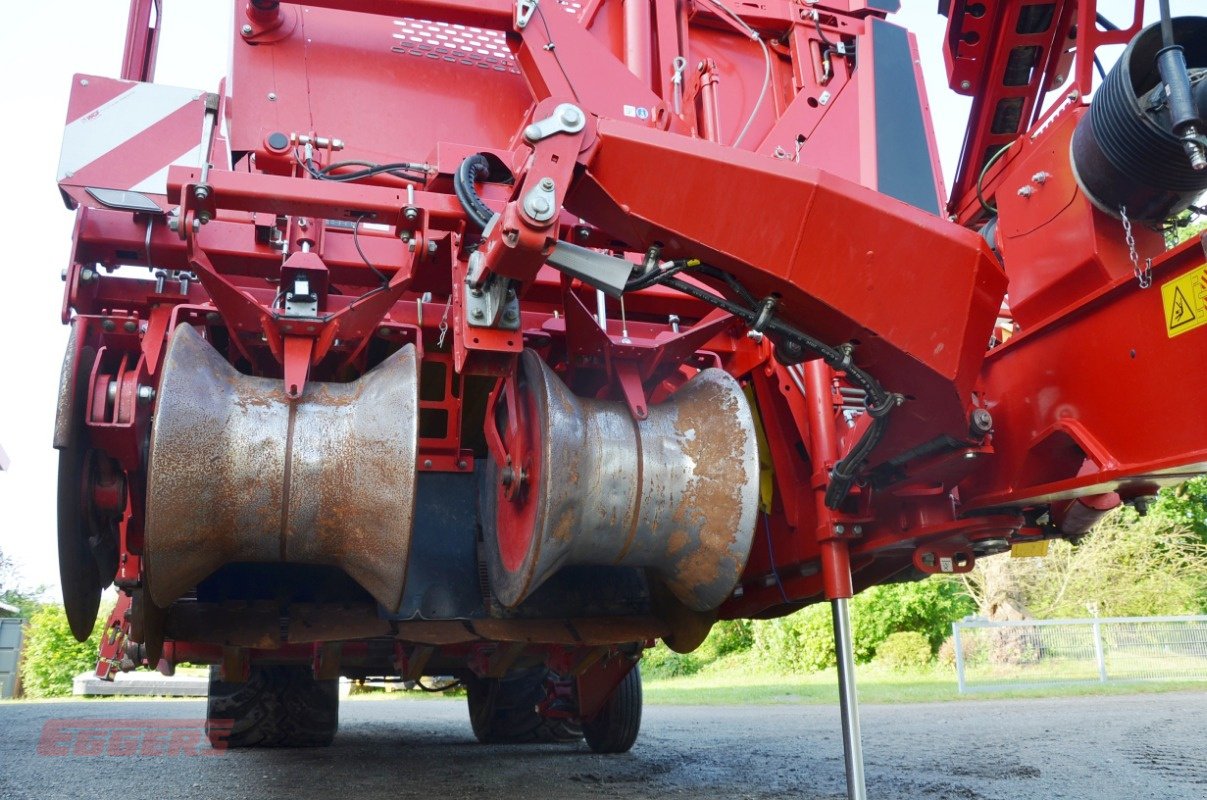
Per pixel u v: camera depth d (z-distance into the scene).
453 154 2.73
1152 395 2.43
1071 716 6.81
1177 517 16.95
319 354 2.58
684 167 2.23
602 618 3.46
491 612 3.32
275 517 2.54
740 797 3.33
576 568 3.57
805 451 3.32
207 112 2.66
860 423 2.89
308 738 5.43
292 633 3.13
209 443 2.47
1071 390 2.71
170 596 2.62
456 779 3.93
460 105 3.38
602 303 2.95
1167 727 5.82
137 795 3.50
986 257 2.34
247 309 2.53
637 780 3.84
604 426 2.80
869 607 17.09
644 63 3.73
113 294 2.78
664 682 18.64
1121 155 2.51
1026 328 3.03
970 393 2.49
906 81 3.76
